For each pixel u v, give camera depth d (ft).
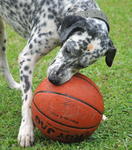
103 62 20.06
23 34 14.29
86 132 11.24
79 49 10.62
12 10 13.73
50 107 10.81
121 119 13.89
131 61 20.25
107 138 12.42
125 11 31.89
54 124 10.92
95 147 11.70
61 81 10.85
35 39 12.05
